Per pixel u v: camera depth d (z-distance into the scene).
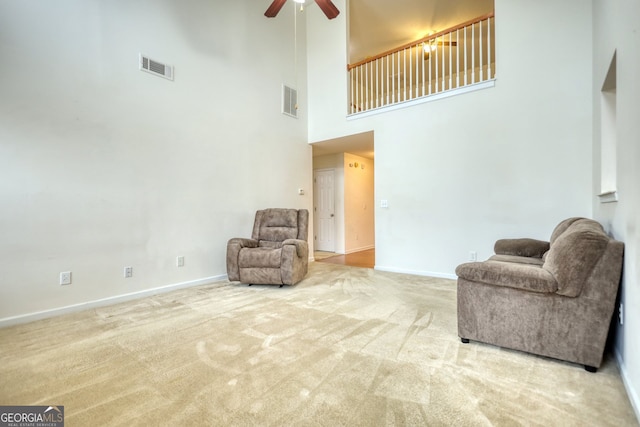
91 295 2.82
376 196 4.62
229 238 4.08
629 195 1.52
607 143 2.59
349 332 2.22
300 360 1.80
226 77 4.07
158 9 3.35
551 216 3.28
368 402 1.40
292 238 3.98
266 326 2.34
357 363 1.76
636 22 1.40
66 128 2.69
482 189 3.71
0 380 1.60
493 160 3.62
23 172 2.46
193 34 3.69
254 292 3.34
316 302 2.96
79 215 2.76
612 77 2.37
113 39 2.99
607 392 1.47
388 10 5.21
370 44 6.24
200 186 3.75
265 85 4.65
